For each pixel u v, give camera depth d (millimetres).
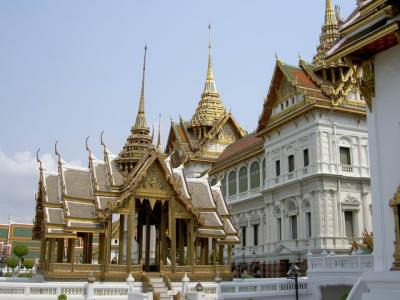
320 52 59188
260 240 62562
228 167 73812
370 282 21031
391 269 20625
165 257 32844
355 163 52500
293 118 54938
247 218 66438
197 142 90000
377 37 20594
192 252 32469
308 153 53000
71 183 30875
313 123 52438
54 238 29109
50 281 28109
